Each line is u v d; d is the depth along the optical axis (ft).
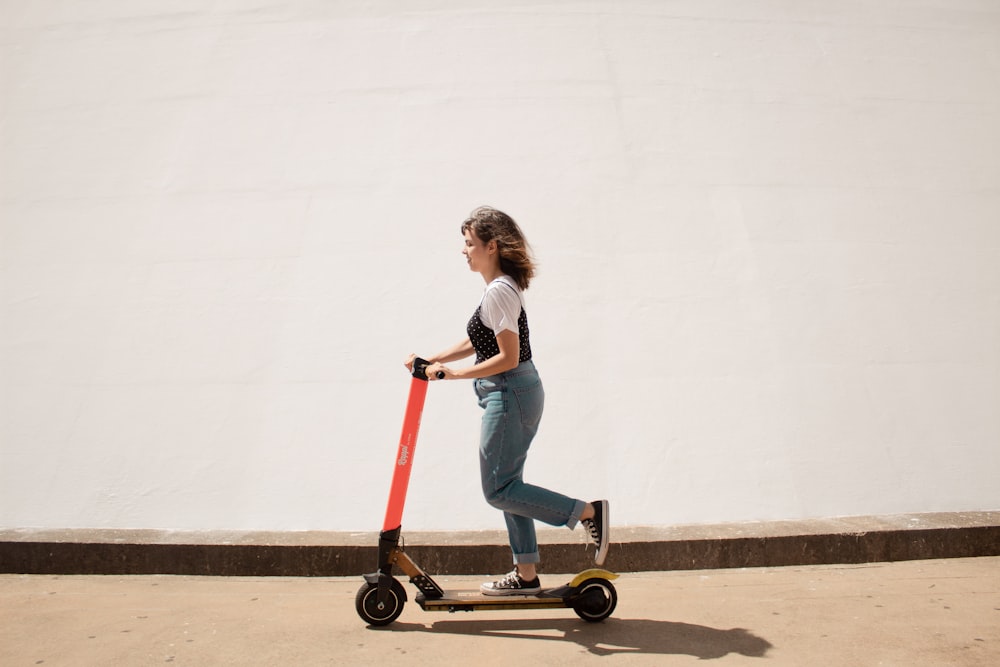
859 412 14.93
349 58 20.38
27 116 20.02
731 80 20.06
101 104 20.06
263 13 21.53
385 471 14.21
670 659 9.14
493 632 10.09
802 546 12.66
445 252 16.90
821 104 19.76
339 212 17.60
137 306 16.49
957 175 18.65
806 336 15.85
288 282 16.65
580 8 21.34
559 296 16.25
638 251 16.89
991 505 13.92
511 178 17.98
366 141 18.78
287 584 12.24
